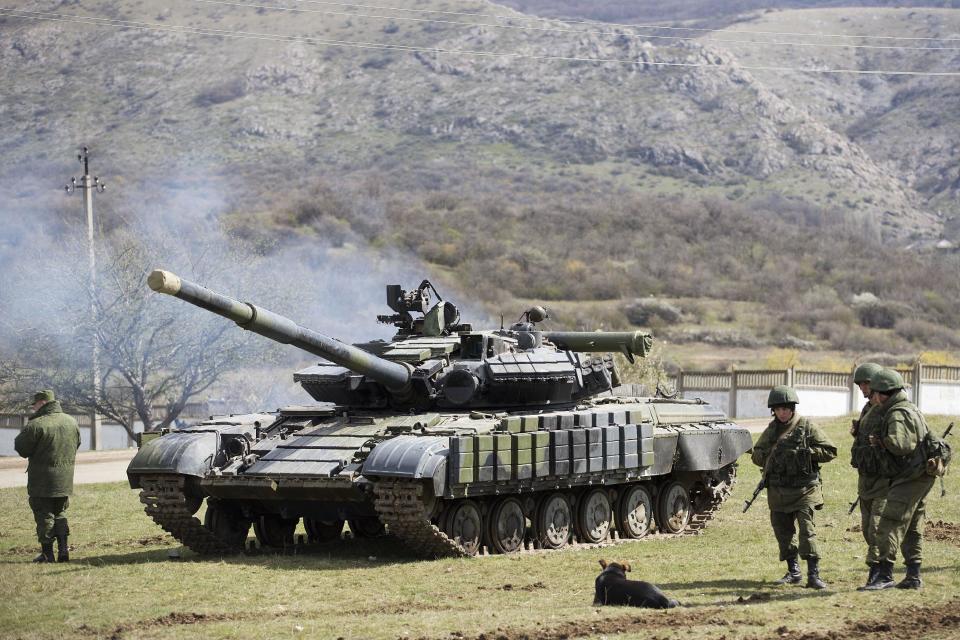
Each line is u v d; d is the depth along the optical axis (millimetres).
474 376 40938
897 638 25500
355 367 38969
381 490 36000
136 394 93688
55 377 93250
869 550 30766
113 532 45562
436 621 27516
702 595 30859
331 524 44625
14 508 51750
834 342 184500
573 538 41812
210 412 106688
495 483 37688
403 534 36531
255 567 36125
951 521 44469
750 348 175750
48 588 32688
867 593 29922
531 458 38469
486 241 196875
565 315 174750
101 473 66438
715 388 111938
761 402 108625
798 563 32375
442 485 35875
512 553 38938
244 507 41406
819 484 31828
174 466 38469
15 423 99250
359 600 30734
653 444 43500
